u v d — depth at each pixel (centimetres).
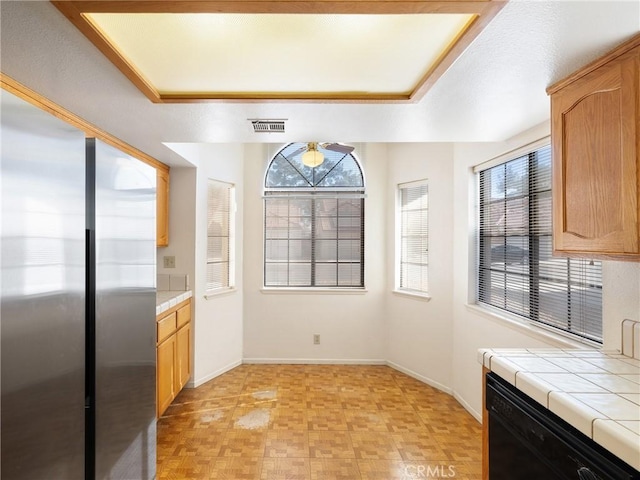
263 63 150
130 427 144
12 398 83
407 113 199
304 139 250
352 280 437
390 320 421
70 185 103
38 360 91
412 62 149
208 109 192
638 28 118
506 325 260
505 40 126
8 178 81
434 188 364
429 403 325
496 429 141
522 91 169
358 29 126
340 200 436
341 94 179
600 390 115
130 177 144
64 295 100
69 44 128
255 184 427
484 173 305
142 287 154
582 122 143
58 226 98
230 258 415
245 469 226
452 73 151
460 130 231
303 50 140
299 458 238
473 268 315
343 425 283
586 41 126
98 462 122
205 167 371
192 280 354
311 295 427
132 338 146
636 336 149
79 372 108
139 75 155
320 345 428
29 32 121
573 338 205
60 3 105
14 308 83
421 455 243
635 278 153
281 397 334
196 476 219
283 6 108
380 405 319
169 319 294
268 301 428
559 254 156
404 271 414
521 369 134
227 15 118
